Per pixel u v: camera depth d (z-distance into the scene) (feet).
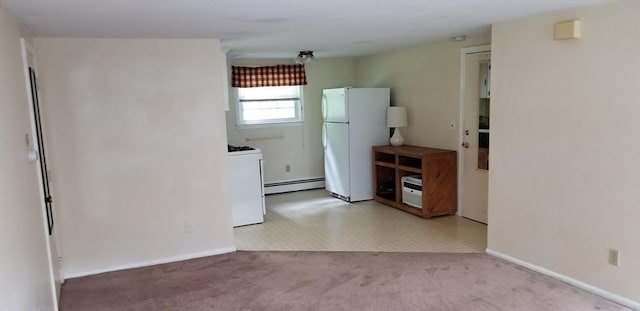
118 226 12.91
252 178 17.38
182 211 13.58
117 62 12.41
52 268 9.95
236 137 21.90
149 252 13.32
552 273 11.41
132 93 12.66
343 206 19.95
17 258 6.40
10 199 6.30
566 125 10.68
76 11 8.38
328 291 11.09
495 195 12.89
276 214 18.92
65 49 11.89
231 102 21.57
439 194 17.47
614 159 9.76
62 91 11.98
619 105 9.56
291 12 9.41
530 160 11.68
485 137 16.07
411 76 19.57
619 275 9.90
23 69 8.90
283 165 23.16
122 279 12.26
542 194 11.46
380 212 18.74
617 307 9.77
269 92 22.53
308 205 20.33
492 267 12.25
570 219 10.83
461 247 14.08
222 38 13.26
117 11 8.54
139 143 12.88
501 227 12.82
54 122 11.96
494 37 12.33
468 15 10.74
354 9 9.34
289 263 13.15
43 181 10.32
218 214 14.05
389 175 20.90
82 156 12.34
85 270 12.68
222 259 13.67
